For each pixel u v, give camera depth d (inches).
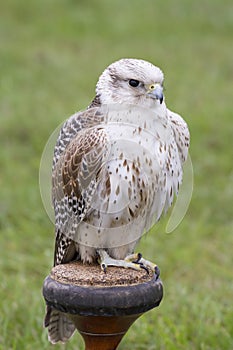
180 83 845.8
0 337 355.9
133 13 1181.7
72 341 353.7
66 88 831.7
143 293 227.0
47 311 263.6
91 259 249.6
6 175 587.5
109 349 236.2
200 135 669.3
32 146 652.7
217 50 999.6
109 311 224.5
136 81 244.7
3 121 703.1
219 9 1173.7
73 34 1084.5
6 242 480.7
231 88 836.0
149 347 353.4
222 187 563.5
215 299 404.8
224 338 356.2
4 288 405.7
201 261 462.3
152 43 1038.4
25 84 842.2
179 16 1155.3
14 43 1019.3
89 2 1224.2
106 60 955.3
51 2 1211.2
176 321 376.8
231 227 508.4
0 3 1194.6
